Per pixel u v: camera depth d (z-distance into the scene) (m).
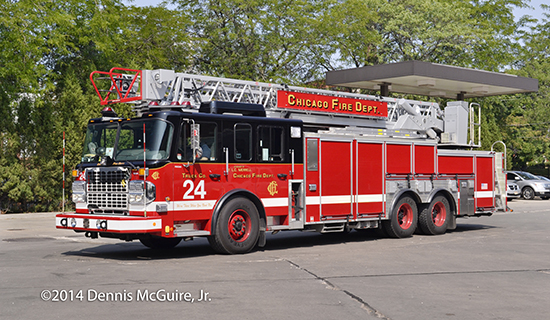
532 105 46.00
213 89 12.60
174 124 10.41
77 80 24.77
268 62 31.89
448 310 6.66
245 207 11.30
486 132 36.22
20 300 6.98
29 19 22.72
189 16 31.20
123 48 27.70
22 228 17.47
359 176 13.52
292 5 32.12
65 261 10.27
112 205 10.62
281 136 12.09
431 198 15.03
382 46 35.78
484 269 9.52
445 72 22.45
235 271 9.14
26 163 23.62
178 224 10.55
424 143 15.05
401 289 7.81
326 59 33.91
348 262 10.19
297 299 7.12
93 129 11.21
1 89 23.22
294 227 12.21
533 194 33.53
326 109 13.84
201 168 10.72
